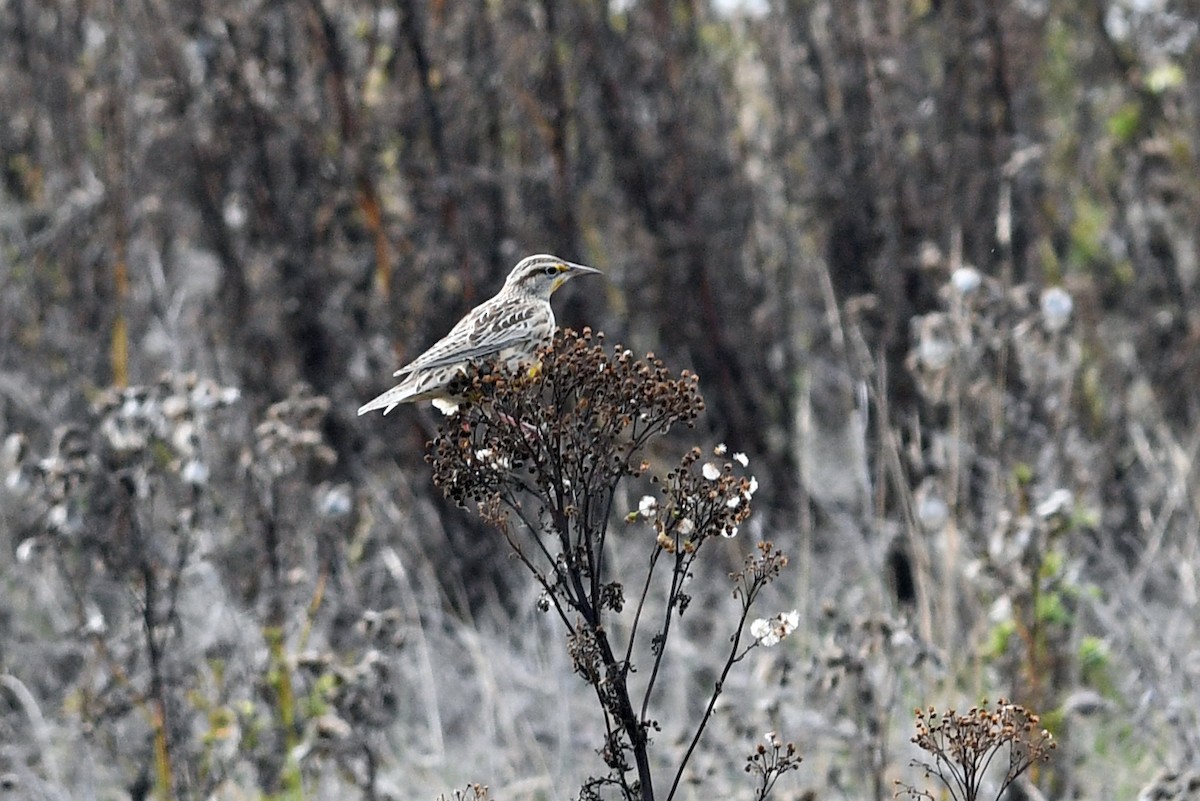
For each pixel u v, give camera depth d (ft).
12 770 35.06
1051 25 53.21
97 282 48.47
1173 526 41.27
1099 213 51.08
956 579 36.19
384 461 45.47
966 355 35.42
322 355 46.06
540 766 33.68
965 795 24.38
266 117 46.80
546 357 21.68
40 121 51.21
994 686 33.78
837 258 47.39
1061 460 37.19
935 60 48.62
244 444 39.14
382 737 34.68
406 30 45.55
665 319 46.68
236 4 46.91
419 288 45.27
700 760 33.65
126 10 48.62
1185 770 29.53
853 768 33.12
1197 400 46.75
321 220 46.68
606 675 22.21
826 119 47.88
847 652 31.14
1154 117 50.78
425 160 46.01
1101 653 33.42
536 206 46.39
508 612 43.21
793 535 43.16
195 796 32.55
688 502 21.84
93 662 35.32
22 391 46.65
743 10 49.01
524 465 21.88
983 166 47.03
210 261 48.16
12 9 51.08
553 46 46.60
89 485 34.37
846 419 46.91
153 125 47.47
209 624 37.01
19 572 41.60
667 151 47.29
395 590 41.50
